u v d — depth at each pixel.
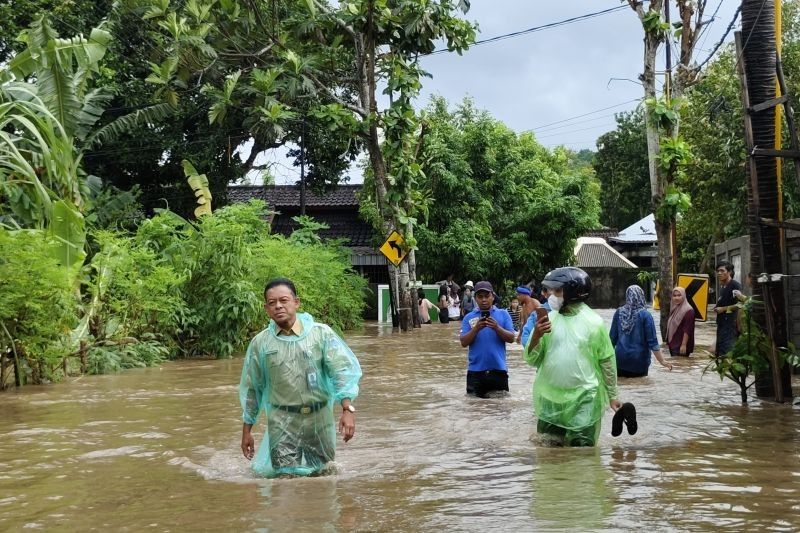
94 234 15.05
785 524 4.18
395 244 24.06
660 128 17.94
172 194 29.16
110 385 11.22
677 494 4.84
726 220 30.72
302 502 4.77
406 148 24.42
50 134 13.89
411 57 23.69
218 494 5.02
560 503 4.64
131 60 26.45
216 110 21.22
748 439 6.81
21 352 11.29
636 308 11.70
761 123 9.31
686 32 17.98
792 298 10.48
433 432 7.32
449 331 24.84
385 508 4.59
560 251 37.06
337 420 8.03
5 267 10.94
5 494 5.09
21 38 15.15
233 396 9.95
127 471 5.79
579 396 6.66
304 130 31.45
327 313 22.69
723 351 13.66
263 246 18.92
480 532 4.08
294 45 24.08
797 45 26.34
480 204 35.34
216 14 22.23
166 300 15.15
